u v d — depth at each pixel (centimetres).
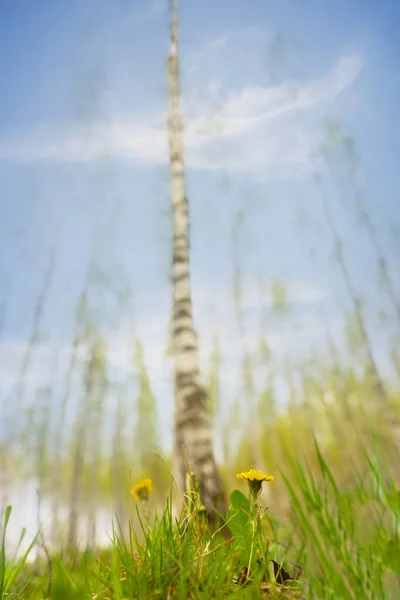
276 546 119
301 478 70
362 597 58
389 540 63
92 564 118
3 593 101
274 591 100
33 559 107
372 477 70
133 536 118
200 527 127
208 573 107
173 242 556
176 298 517
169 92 711
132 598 102
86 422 1479
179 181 603
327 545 64
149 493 128
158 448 128
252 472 114
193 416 407
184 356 466
